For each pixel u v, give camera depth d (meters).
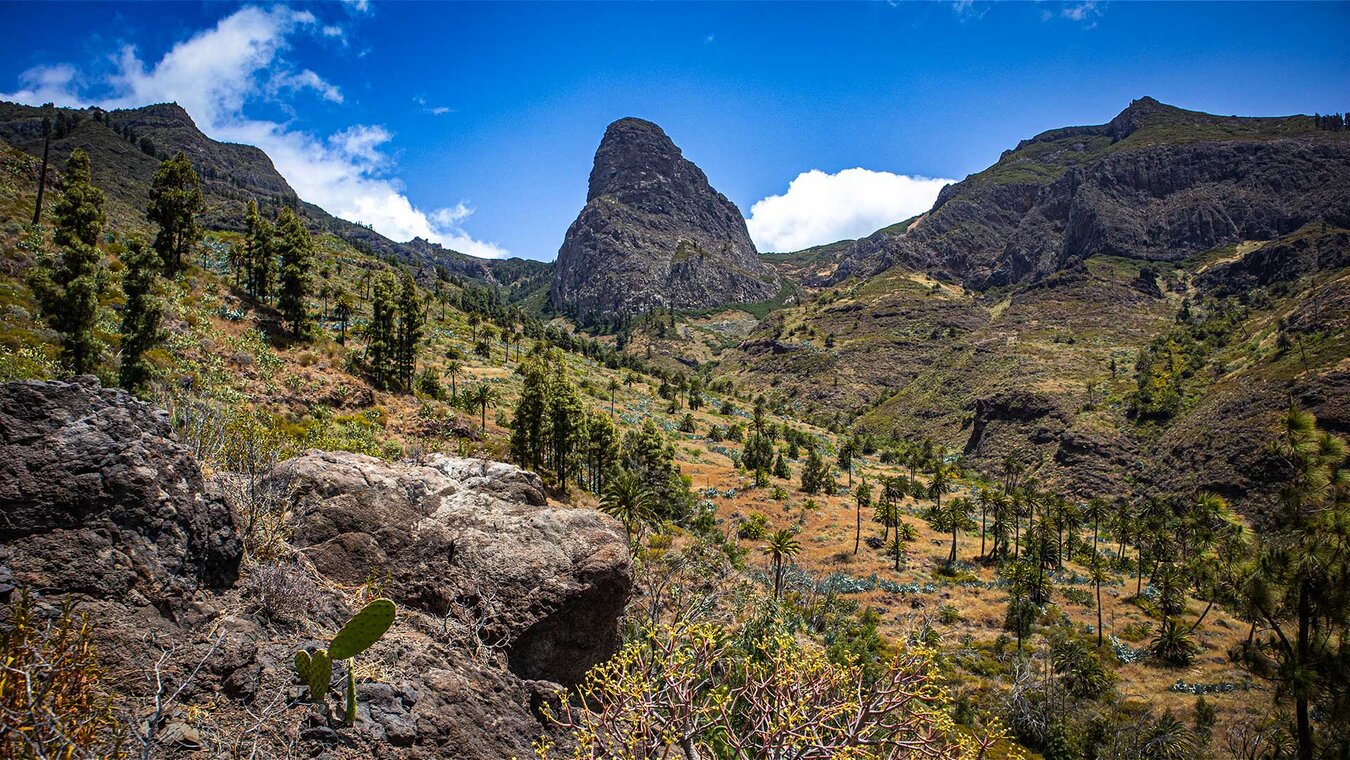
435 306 170.00
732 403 191.12
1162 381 152.62
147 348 35.94
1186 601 69.75
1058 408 156.88
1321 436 11.36
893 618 60.78
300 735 5.01
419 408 64.75
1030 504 94.38
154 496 5.72
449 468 10.08
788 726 5.15
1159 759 36.00
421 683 6.25
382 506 8.37
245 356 52.94
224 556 6.29
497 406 87.69
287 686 5.32
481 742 6.14
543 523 9.16
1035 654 53.47
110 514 5.43
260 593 6.34
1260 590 11.44
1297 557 11.17
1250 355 144.12
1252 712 34.94
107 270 55.53
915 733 5.50
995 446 159.38
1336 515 10.81
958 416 188.12
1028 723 38.41
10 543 4.96
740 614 17.14
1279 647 11.66
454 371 95.06
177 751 4.44
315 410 50.28
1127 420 145.50
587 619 8.62
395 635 6.93
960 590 70.75
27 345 34.59
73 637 4.45
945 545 89.06
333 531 7.83
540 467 61.59
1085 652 50.16
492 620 7.91
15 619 3.81
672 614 13.61
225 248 111.12
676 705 5.48
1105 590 75.69
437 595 7.91
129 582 5.27
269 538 7.15
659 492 63.94
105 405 6.03
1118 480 131.88
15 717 3.44
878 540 84.25
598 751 5.56
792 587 49.34
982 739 5.46
